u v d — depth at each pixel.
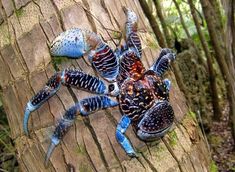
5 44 0.92
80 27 0.87
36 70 0.88
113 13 0.92
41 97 0.85
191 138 0.96
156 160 0.87
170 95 0.96
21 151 0.94
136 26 0.92
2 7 0.93
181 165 0.90
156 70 0.91
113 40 0.89
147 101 0.83
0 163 2.06
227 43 2.12
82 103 0.83
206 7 2.96
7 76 0.93
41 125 0.88
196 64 3.39
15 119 0.95
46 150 0.88
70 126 0.85
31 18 0.89
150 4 3.22
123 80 0.85
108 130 0.85
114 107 0.85
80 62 0.85
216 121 3.38
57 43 0.84
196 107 3.07
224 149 2.92
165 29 3.00
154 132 0.84
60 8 0.88
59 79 0.84
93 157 0.85
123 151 0.85
